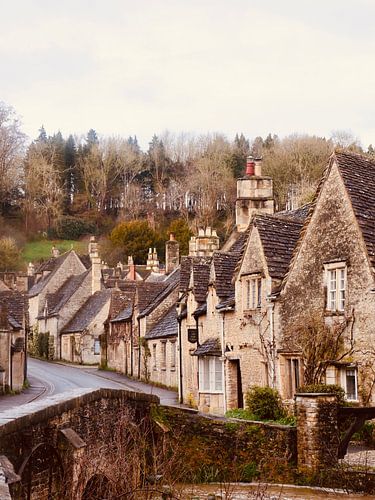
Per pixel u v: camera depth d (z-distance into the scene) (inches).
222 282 1152.2
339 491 629.9
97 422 579.8
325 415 663.1
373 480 626.5
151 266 3203.7
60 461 488.4
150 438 690.2
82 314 2728.8
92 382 1792.6
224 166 4571.9
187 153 5315.0
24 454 431.8
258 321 988.6
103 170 5187.0
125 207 5039.4
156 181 5241.1
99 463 524.4
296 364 917.2
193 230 4126.5
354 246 847.7
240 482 676.7
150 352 1807.3
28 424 436.8
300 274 917.8
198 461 688.4
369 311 816.9
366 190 900.0
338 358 843.4
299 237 950.4
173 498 579.8
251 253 1019.3
